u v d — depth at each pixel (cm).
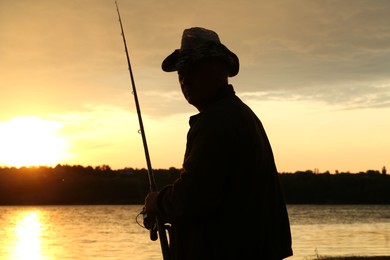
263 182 238
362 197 12150
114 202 12812
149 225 258
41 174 15125
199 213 222
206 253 224
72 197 14362
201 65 246
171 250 237
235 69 260
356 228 7694
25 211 13588
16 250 4706
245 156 229
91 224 8975
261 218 232
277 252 238
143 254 4391
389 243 5112
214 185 221
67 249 4809
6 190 15188
